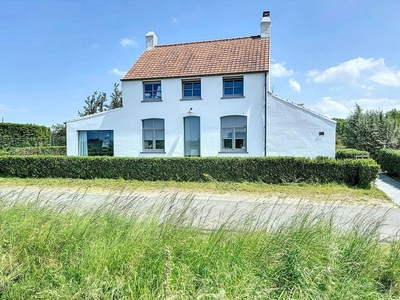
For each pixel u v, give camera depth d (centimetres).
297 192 902
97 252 318
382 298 267
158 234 357
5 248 351
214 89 1514
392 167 1279
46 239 356
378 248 335
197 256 317
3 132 2277
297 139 1406
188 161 1121
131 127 1614
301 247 318
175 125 1565
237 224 389
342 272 294
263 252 318
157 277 284
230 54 1639
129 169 1166
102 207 453
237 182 1072
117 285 274
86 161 1198
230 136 1510
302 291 265
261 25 1728
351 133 1834
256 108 1460
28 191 935
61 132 3088
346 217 604
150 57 1786
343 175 1001
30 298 274
